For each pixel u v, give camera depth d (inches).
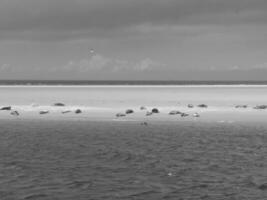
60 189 1032.8
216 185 1072.2
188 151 1558.8
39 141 1769.2
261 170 1246.3
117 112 2647.6
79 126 2199.8
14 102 3112.7
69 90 4003.4
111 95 3508.9
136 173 1203.9
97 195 986.1
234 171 1233.4
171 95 3476.9
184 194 994.7
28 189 1031.6
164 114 2556.6
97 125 2225.6
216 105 2910.9
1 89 4138.8
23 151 1551.4
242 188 1047.6
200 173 1205.7
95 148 1609.3
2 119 2471.7
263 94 3508.9
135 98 3297.2
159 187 1051.3
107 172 1214.3
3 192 1005.8
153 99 3223.4
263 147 1641.2
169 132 2000.5
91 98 3312.0
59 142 1747.0
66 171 1226.0
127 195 986.1
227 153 1520.7
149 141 1766.7
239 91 3782.0
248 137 1872.5
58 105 2918.3
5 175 1173.1
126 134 1942.7
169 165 1315.2
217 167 1286.9
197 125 2217.0
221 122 2305.6
